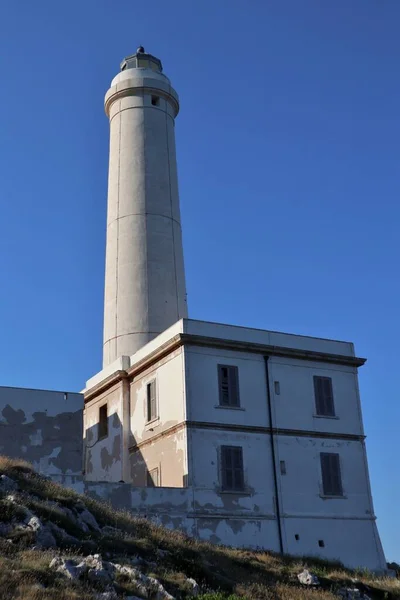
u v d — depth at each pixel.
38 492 27.22
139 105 49.09
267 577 28.44
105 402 42.16
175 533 29.78
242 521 34.59
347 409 39.81
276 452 36.69
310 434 38.00
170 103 50.50
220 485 34.69
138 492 32.97
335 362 40.25
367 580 33.00
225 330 37.47
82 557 22.39
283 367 38.62
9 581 19.14
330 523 36.78
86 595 19.38
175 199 47.91
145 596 21.12
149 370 38.94
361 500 38.28
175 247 46.34
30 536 23.11
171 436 35.88
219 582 25.20
